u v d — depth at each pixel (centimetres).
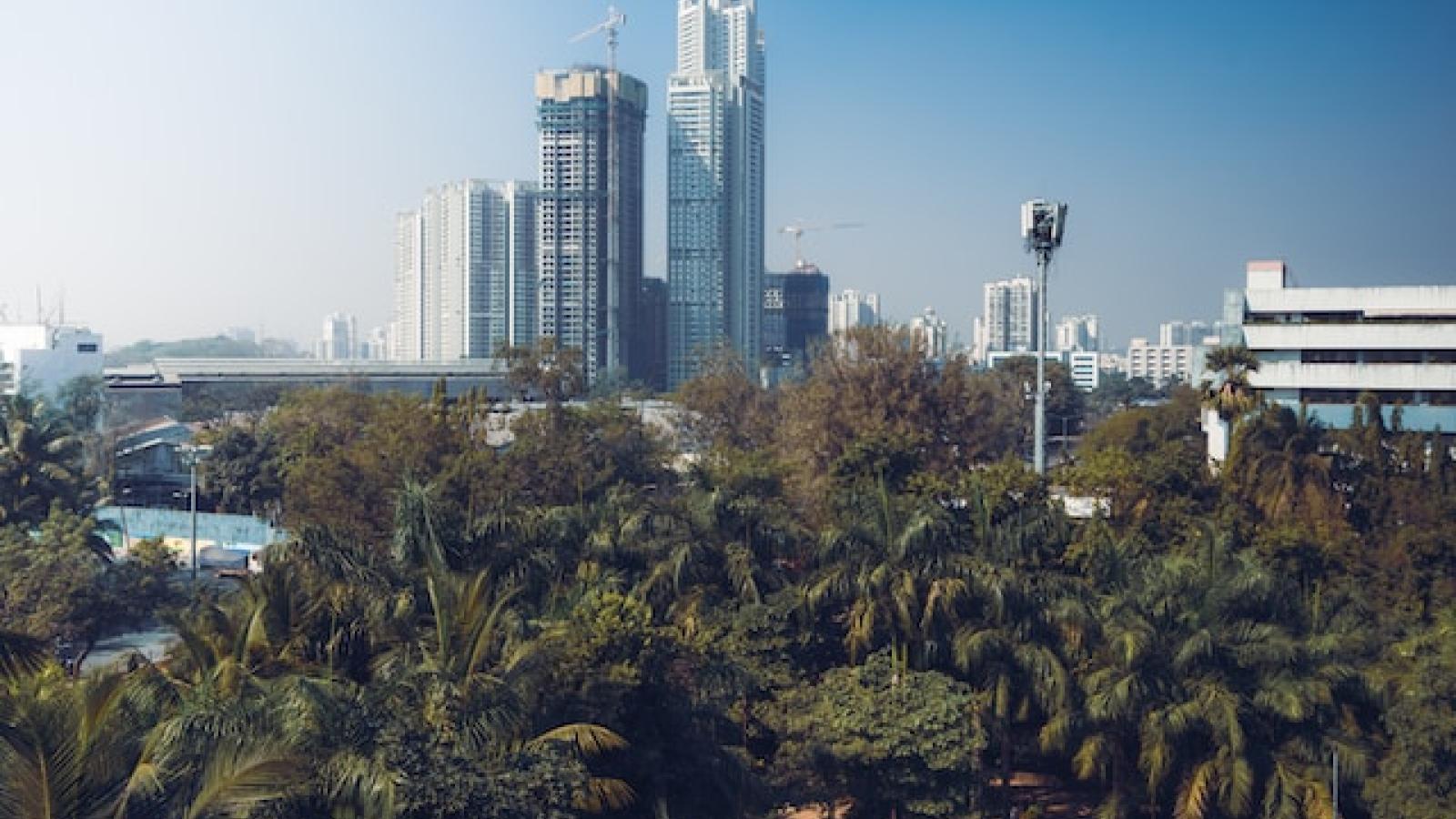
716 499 4494
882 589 3962
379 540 5372
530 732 2592
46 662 2373
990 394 8444
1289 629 3744
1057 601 3847
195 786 1791
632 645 2844
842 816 3856
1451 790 3081
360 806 1977
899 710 3528
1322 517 5456
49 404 10275
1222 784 3409
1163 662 3566
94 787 1722
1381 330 8050
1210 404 6406
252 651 2808
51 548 4916
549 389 8531
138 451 11150
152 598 4831
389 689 2428
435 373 16575
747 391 10288
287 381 15725
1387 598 4775
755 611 4084
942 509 4478
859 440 6300
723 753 3034
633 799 2711
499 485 5822
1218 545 4016
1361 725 3597
